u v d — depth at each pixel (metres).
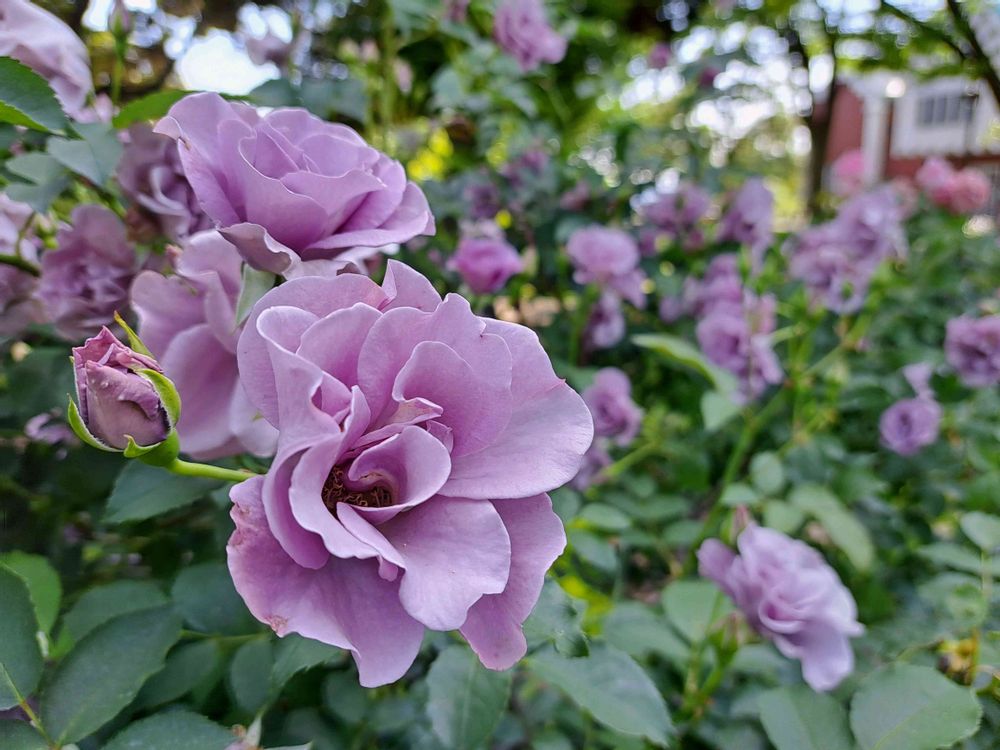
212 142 0.20
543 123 0.69
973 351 0.59
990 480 0.46
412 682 0.30
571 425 0.16
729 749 0.28
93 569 0.34
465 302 0.15
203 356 0.20
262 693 0.23
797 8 1.27
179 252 0.23
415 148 0.58
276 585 0.14
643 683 0.23
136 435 0.16
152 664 0.20
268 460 0.25
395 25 0.54
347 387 0.15
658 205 0.66
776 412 0.56
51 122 0.23
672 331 0.64
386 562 0.14
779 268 0.69
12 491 0.31
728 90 0.68
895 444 0.53
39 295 0.27
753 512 0.44
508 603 0.15
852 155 1.16
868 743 0.21
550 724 0.31
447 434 0.16
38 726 0.18
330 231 0.20
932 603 0.39
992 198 1.51
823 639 0.31
